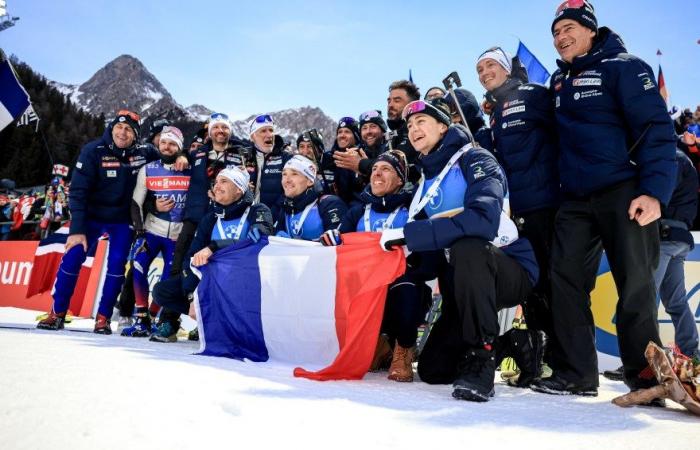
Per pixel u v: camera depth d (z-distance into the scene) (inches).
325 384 94.2
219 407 61.0
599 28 111.5
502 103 127.9
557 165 118.2
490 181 99.8
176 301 168.1
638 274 98.1
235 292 134.3
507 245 104.2
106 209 190.1
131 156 195.0
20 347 98.1
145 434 48.6
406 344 112.8
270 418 58.7
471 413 72.7
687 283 169.8
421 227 98.7
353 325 106.3
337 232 131.5
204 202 188.7
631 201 98.5
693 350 150.2
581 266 104.9
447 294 110.7
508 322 128.6
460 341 104.7
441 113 115.0
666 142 96.5
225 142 198.4
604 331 168.7
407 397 84.5
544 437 60.7
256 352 129.3
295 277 127.3
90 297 268.2
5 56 221.3
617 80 102.4
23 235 468.8
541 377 111.7
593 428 66.9
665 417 77.5
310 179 161.6
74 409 54.0
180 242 187.0
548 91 120.3
